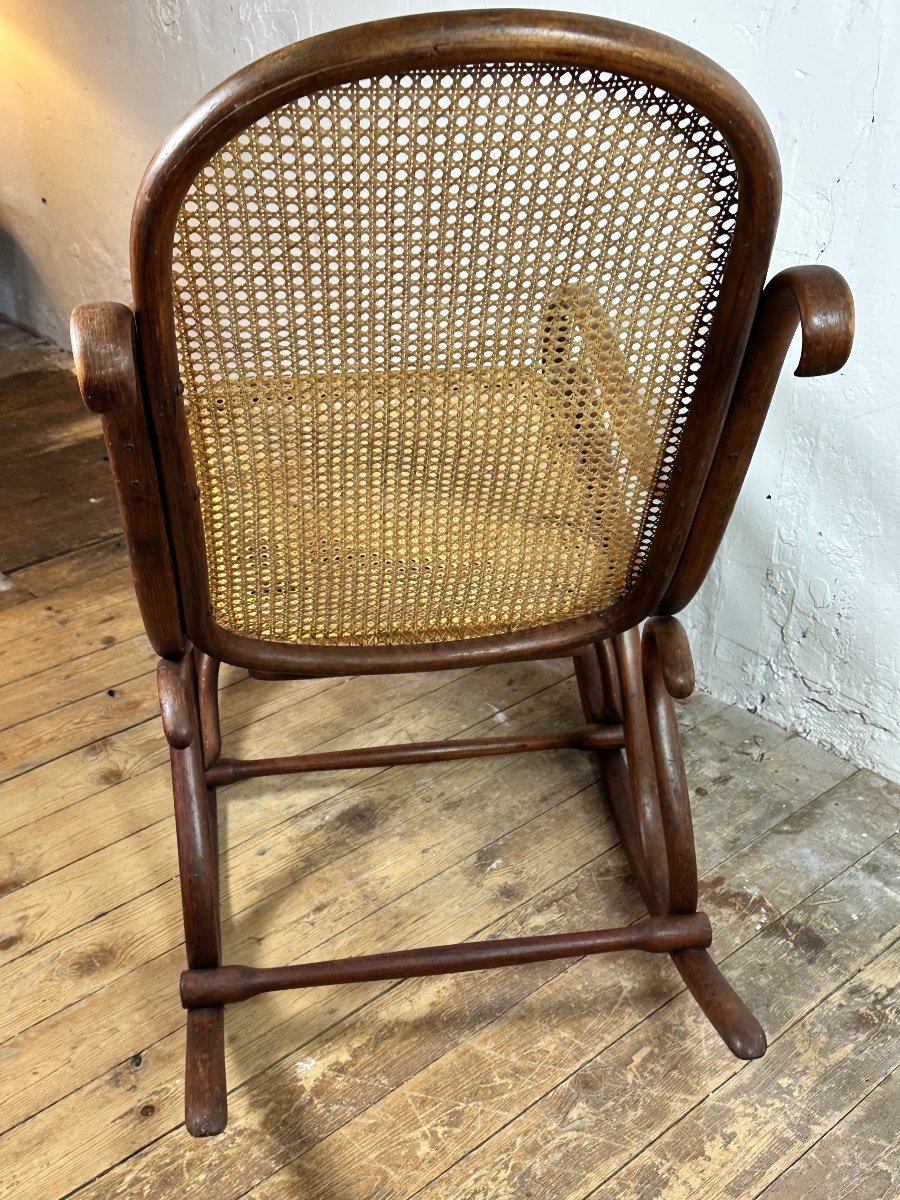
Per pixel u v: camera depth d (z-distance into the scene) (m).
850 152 1.31
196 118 0.69
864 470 1.44
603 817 1.54
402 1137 1.14
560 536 1.05
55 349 2.96
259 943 1.34
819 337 0.83
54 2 2.36
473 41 0.68
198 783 1.15
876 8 1.22
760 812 1.55
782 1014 1.27
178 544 0.93
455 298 0.83
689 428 0.95
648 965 1.33
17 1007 1.26
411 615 1.09
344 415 0.89
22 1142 1.13
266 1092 1.18
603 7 1.48
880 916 1.40
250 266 0.79
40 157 2.66
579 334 0.87
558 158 0.76
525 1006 1.28
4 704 1.72
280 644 1.09
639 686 1.34
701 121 0.76
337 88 0.70
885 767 1.61
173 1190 1.09
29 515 2.20
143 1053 1.22
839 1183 1.11
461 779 1.60
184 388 0.85
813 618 1.59
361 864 1.46
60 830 1.49
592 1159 1.13
